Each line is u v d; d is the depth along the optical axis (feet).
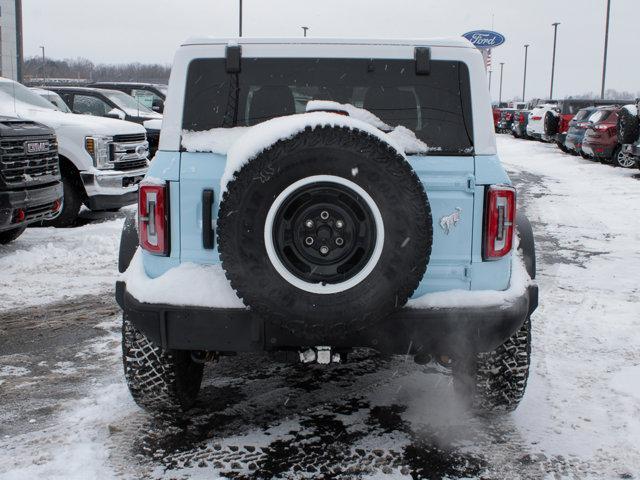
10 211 25.21
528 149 98.12
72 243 30.25
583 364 16.56
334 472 11.44
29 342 18.04
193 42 12.00
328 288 10.41
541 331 18.99
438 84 11.84
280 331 11.12
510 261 11.81
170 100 11.91
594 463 11.86
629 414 13.76
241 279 10.44
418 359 12.57
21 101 36.06
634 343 18.08
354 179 10.26
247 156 10.28
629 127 60.08
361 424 13.21
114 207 35.94
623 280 24.99
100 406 13.93
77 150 34.32
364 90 12.10
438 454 12.09
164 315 11.38
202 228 11.48
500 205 11.40
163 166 11.62
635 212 40.98
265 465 11.64
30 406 13.96
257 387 15.03
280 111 12.19
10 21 76.02
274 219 10.36
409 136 11.74
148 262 11.89
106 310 20.98
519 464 11.78
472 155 11.58
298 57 12.03
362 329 10.64
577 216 39.55
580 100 91.76
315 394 14.66
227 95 12.00
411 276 10.47
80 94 54.29
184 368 13.08
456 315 11.25
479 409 13.16
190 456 11.92
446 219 11.46
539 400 14.40
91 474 11.27
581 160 78.23
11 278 24.80
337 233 10.47
